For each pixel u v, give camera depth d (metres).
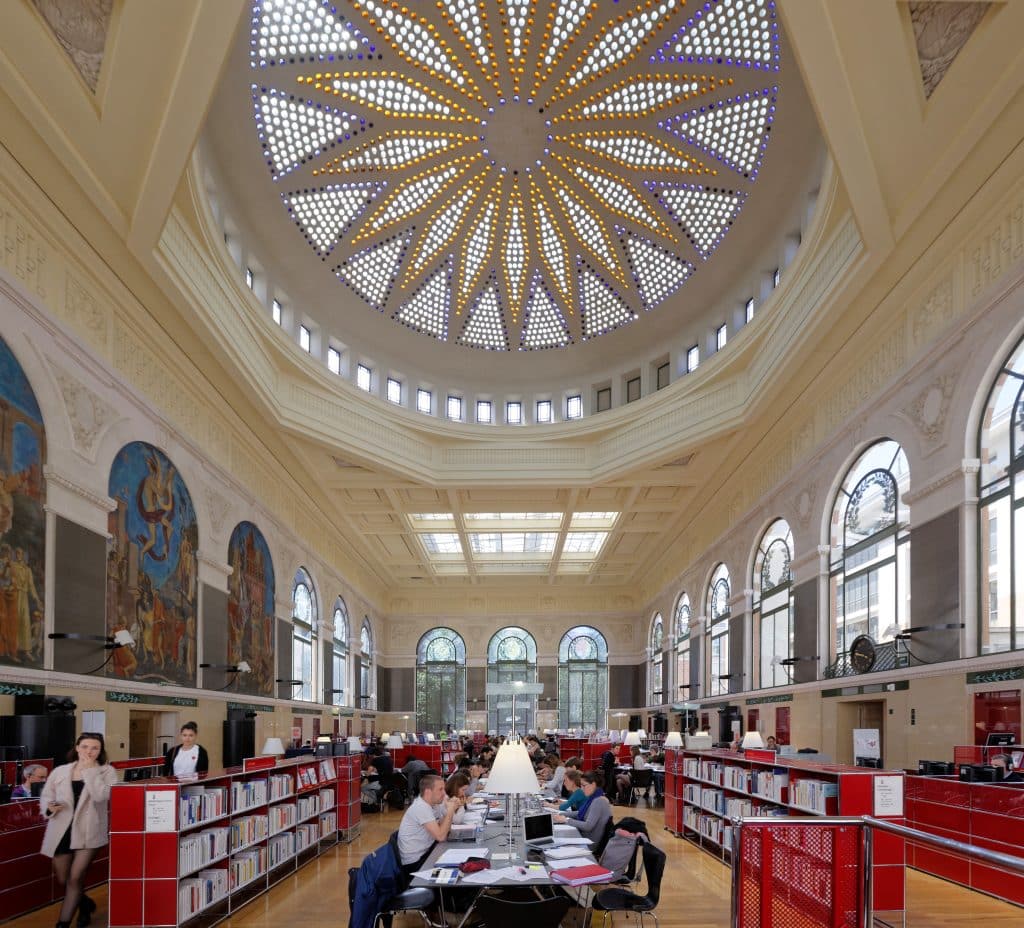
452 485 23.30
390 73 16.67
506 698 40.53
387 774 18.61
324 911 8.68
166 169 10.30
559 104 17.78
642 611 39.97
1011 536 10.06
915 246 11.36
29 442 9.88
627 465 21.78
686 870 10.89
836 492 15.57
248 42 14.80
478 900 5.40
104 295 11.95
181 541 14.76
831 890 5.00
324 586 27.41
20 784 8.55
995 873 8.45
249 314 15.80
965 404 10.90
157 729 14.08
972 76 8.73
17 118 8.87
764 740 19.11
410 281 21.92
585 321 23.53
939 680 11.20
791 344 14.64
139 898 7.21
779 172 16.64
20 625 9.52
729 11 14.46
